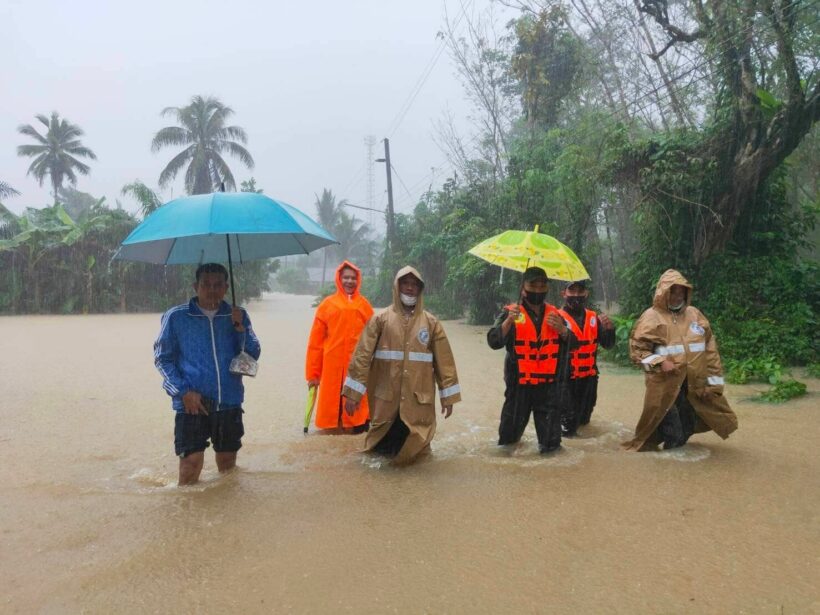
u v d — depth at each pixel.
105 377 10.45
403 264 32.12
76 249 29.98
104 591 3.18
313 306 36.09
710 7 11.87
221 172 43.59
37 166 46.44
